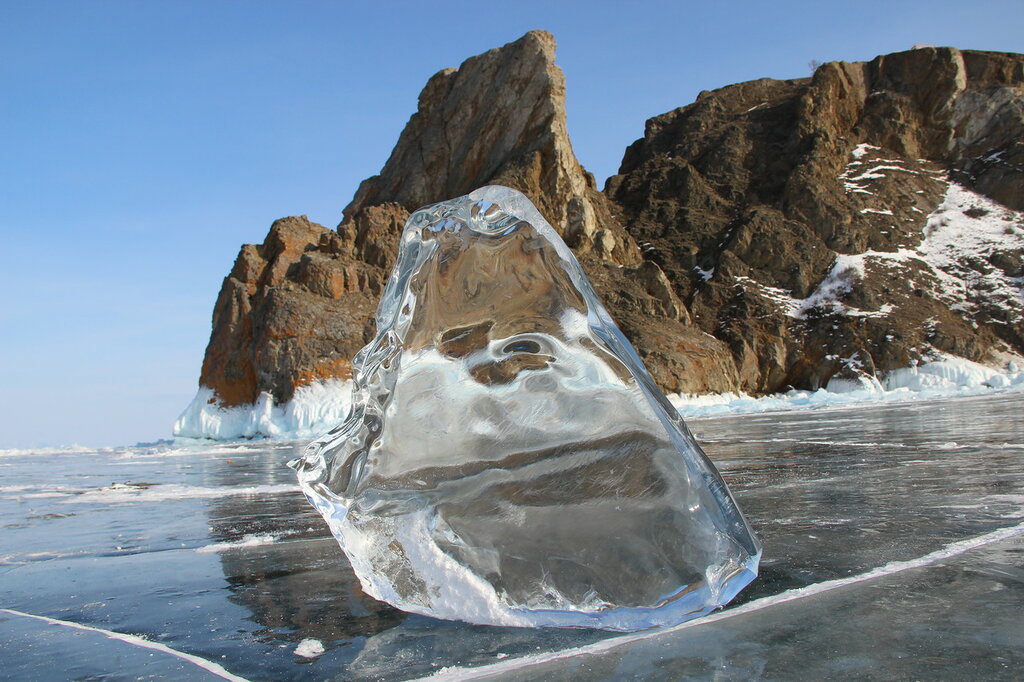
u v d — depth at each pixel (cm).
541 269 202
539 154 2569
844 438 706
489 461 187
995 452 486
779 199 2659
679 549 168
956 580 174
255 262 2406
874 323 2242
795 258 2489
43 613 197
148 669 143
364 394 205
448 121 2895
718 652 135
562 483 182
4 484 730
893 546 215
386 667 138
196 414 2217
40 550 312
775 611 157
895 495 320
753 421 1211
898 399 1820
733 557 174
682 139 3112
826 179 2675
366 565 189
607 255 2492
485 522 180
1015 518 250
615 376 189
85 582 238
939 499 301
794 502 317
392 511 188
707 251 2623
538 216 207
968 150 2866
